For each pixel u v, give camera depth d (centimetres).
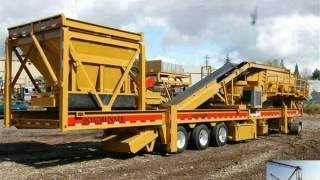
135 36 1332
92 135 2120
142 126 1371
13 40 1293
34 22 1209
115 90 1284
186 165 1235
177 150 1488
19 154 1438
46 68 1244
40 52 1187
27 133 2241
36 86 1327
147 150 1406
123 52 1309
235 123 1808
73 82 1171
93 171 1128
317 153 1516
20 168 1166
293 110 2394
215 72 1881
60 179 1024
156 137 1430
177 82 2267
